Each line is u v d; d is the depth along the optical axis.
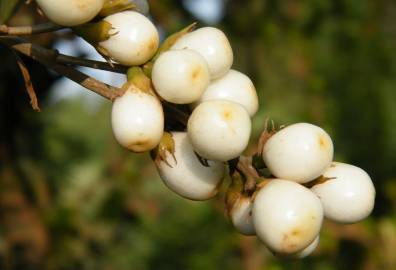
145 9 0.21
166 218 0.52
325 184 0.20
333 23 0.53
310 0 0.53
